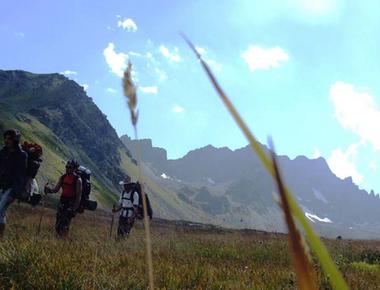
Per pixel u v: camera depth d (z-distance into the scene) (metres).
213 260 10.18
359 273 9.81
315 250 0.43
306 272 0.39
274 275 7.77
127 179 14.02
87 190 12.34
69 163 12.16
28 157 10.04
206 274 6.99
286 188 0.42
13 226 13.80
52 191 12.15
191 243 12.57
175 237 14.09
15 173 9.52
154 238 12.79
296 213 0.42
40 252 6.66
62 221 11.93
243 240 15.66
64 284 5.31
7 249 6.70
